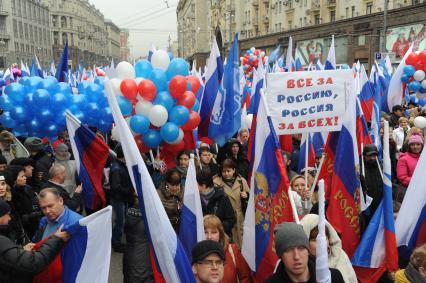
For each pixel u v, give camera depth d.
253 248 4.49
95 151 5.41
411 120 10.25
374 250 4.48
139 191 3.47
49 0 98.94
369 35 32.94
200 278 3.06
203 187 5.09
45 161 6.73
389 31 31.02
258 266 4.42
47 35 88.94
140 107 6.20
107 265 3.39
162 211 3.44
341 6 37.16
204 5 80.50
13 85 7.95
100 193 5.44
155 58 6.68
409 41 29.05
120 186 6.59
